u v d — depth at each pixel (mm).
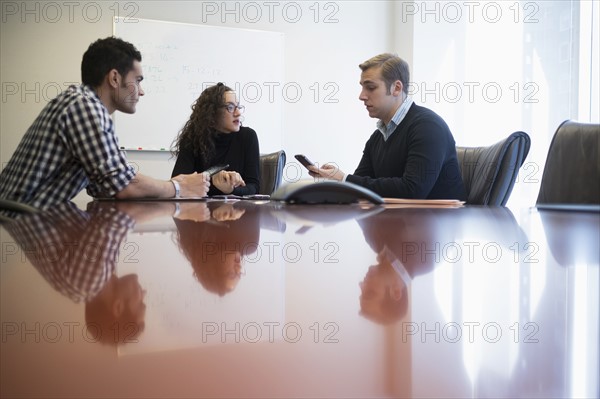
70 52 3924
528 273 282
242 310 200
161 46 4070
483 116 4648
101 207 1119
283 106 4461
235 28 4281
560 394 117
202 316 190
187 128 2547
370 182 1928
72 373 128
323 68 4594
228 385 121
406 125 2143
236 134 2613
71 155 1679
